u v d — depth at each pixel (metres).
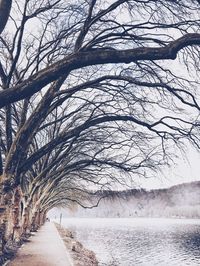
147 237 72.38
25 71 13.48
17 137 11.70
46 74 6.02
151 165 16.09
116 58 6.03
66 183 41.44
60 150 18.97
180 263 36.59
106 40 11.34
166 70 11.45
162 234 82.94
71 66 6.05
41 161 26.73
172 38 10.87
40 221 57.78
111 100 14.56
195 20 10.27
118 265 31.97
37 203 35.94
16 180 12.38
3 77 12.52
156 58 6.12
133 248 48.59
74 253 22.86
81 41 11.91
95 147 23.28
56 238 33.53
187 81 11.27
